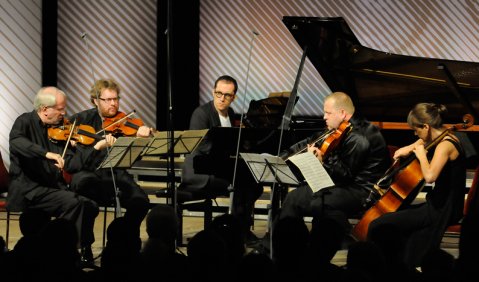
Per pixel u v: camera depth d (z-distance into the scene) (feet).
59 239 18.86
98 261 31.76
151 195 42.06
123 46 50.67
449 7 48.83
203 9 51.03
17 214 41.14
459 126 31.07
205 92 51.37
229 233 21.26
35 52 49.21
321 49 35.88
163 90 50.49
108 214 44.09
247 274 16.62
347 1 49.85
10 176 31.81
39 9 49.14
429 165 27.50
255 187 33.91
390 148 37.58
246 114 39.99
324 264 18.97
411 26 49.32
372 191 30.17
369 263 18.13
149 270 17.49
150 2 50.65
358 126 31.17
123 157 29.25
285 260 19.36
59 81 50.21
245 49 51.03
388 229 23.97
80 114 34.45
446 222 27.61
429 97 39.42
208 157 31.89
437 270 17.83
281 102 39.91
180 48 50.44
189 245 17.70
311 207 30.35
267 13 50.72
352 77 38.09
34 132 32.04
